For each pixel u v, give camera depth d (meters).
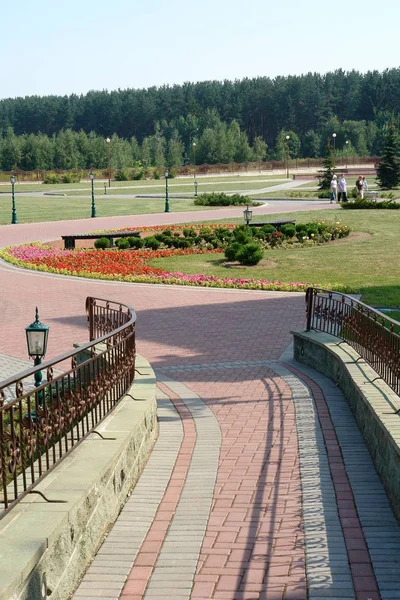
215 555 4.94
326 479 6.38
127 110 159.75
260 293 19.12
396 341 7.39
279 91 160.88
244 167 99.06
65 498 4.71
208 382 10.68
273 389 10.03
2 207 49.22
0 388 4.50
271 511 5.70
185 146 147.75
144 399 7.52
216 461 7.03
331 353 10.36
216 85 173.88
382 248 26.30
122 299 18.62
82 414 6.05
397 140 58.81
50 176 82.94
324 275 21.78
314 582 4.46
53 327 15.32
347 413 8.56
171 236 29.38
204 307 17.22
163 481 6.52
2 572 3.70
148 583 4.58
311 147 142.75
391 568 4.63
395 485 5.70
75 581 4.60
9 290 20.30
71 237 28.84
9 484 5.42
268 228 29.55
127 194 62.25
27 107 168.00
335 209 40.72
